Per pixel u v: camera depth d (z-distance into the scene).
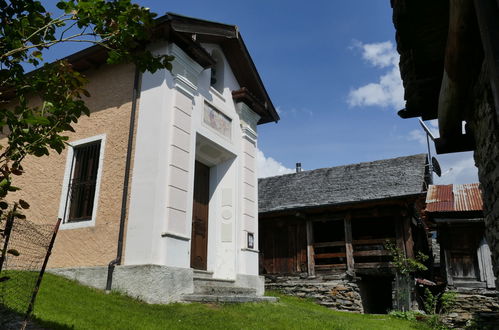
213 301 8.50
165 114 9.29
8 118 3.39
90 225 9.27
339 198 18.14
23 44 3.54
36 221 10.10
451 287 15.23
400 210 16.41
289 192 20.62
